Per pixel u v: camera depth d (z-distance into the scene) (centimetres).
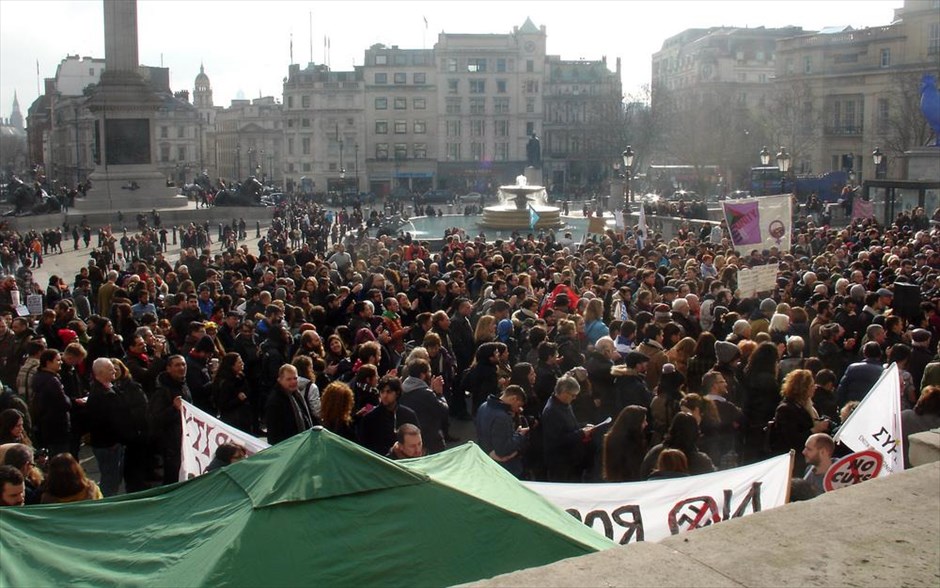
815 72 10844
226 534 552
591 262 2438
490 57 14375
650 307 1911
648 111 12912
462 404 1823
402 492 602
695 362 1395
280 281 2192
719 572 407
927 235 3134
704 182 10000
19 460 912
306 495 579
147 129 8325
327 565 542
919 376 1464
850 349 1583
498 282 2072
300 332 1719
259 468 614
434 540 574
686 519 840
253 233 7844
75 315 1836
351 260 3341
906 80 9562
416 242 3712
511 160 14575
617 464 1068
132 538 582
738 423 1192
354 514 577
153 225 7762
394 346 1678
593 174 13800
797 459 1145
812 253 3562
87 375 1555
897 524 460
